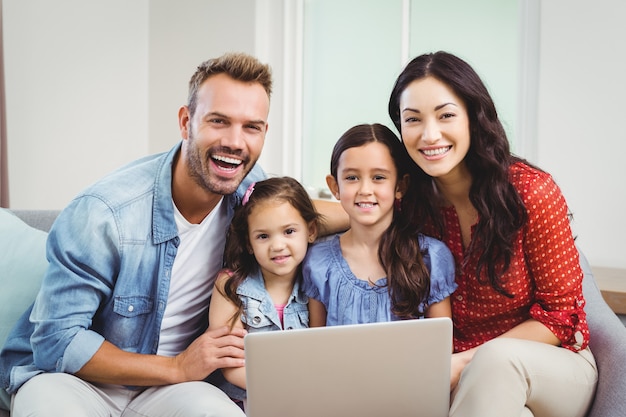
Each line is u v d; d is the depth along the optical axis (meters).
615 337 1.56
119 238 1.59
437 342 1.27
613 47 2.57
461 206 1.62
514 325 1.62
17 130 3.48
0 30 3.17
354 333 1.25
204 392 1.49
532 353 1.36
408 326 1.26
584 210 2.65
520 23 2.87
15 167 3.48
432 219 1.65
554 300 1.54
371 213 1.60
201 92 1.61
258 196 1.65
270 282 1.69
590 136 2.63
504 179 1.52
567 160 2.68
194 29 3.86
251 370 1.25
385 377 1.27
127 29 3.96
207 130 1.60
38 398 1.45
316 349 1.25
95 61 3.81
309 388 1.26
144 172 1.67
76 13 3.69
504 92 3.03
